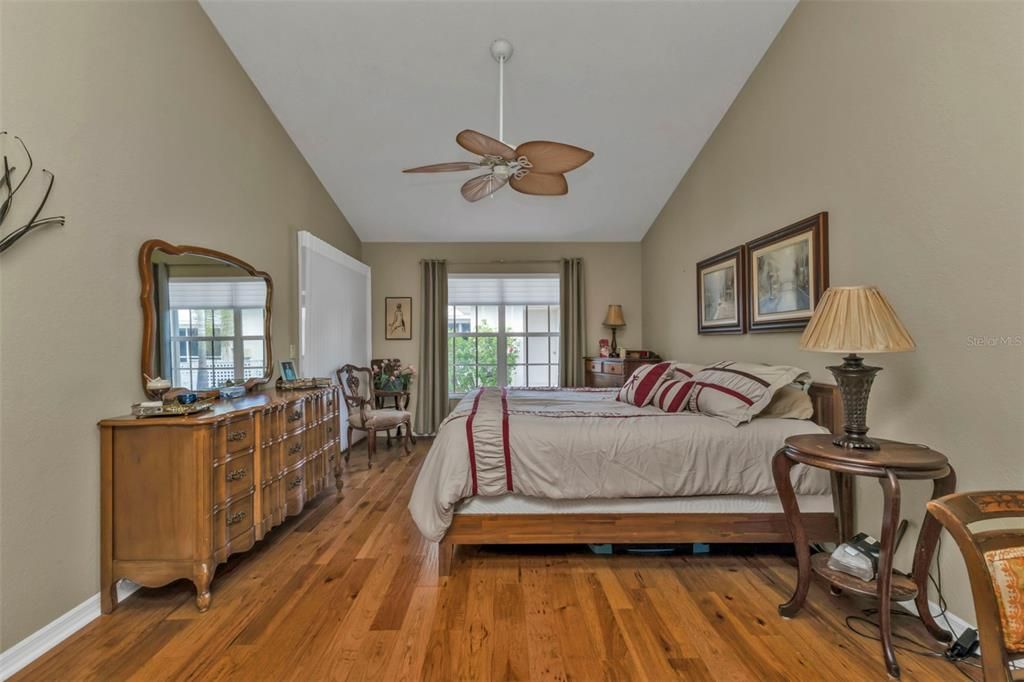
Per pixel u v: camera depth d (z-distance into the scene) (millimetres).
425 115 3576
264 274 3348
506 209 4949
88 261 1948
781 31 2850
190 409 2090
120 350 2111
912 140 1960
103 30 2021
